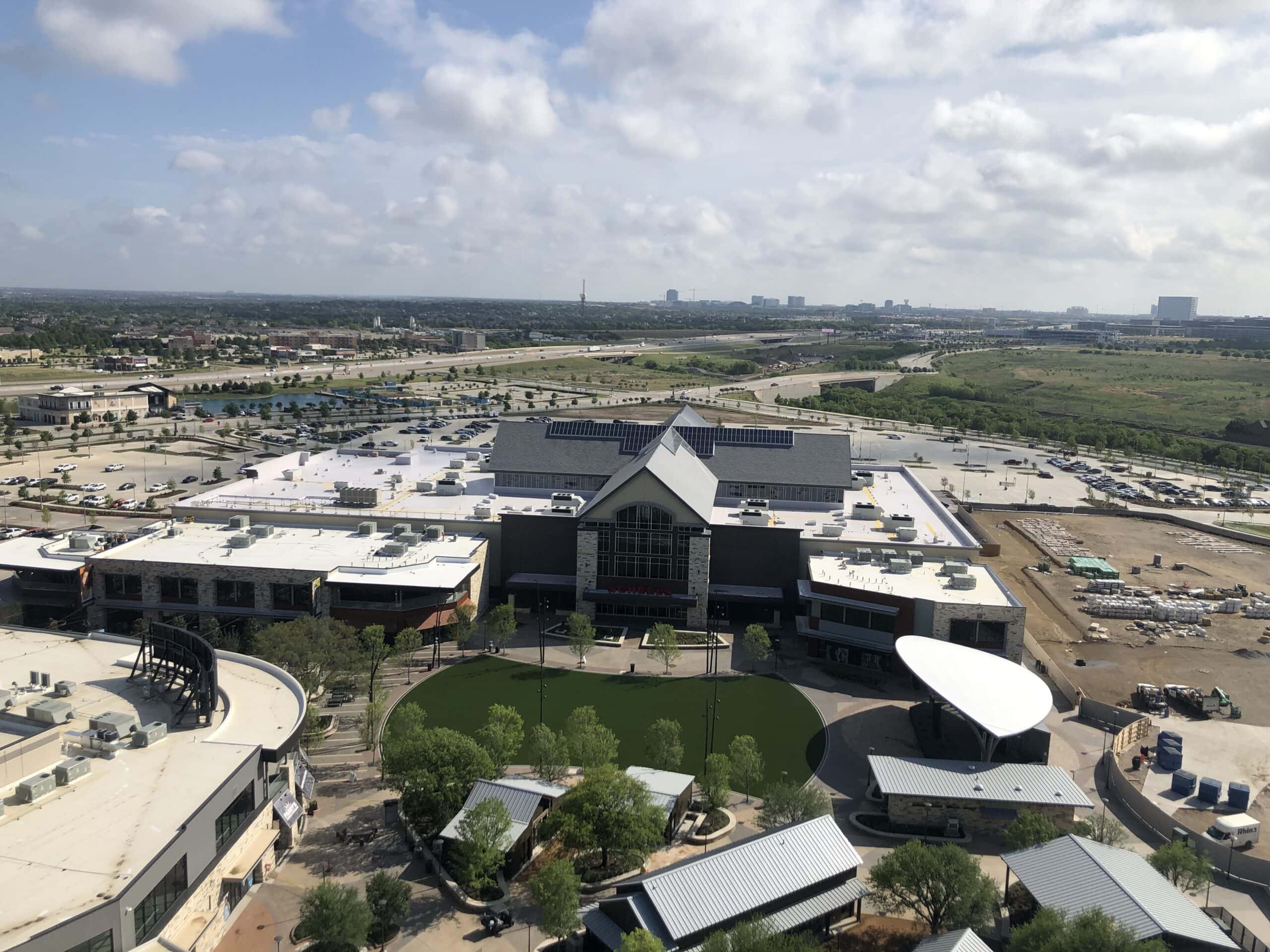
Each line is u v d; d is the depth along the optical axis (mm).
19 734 83062
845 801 96375
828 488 174875
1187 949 67188
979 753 107125
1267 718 119188
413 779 86125
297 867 82750
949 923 73688
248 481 185375
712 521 151750
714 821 91500
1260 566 194375
